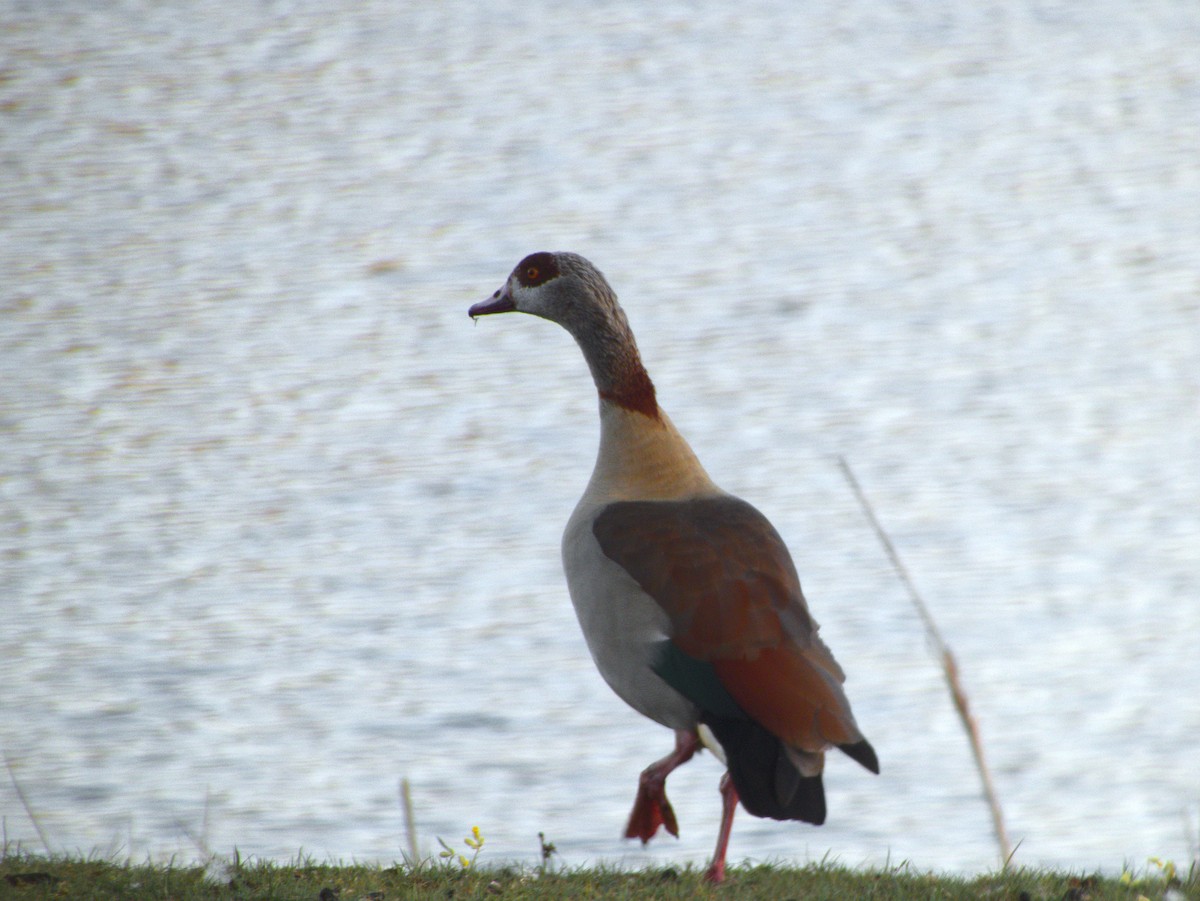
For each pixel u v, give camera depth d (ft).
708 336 97.45
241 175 140.26
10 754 48.19
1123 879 24.84
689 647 23.90
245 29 199.72
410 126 158.71
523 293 28.68
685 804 44.86
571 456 77.30
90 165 142.61
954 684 20.39
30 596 61.57
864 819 43.91
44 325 98.37
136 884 24.30
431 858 26.14
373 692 53.11
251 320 100.37
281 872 25.07
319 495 72.33
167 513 70.08
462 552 66.08
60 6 208.23
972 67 179.01
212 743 49.29
